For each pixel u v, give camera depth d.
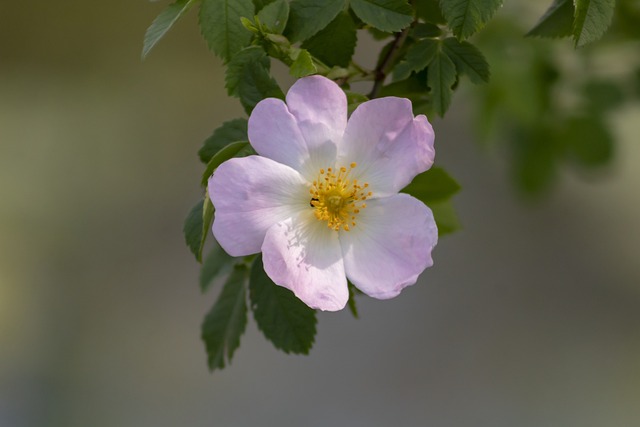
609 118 0.55
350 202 0.38
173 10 0.38
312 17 0.38
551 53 0.53
